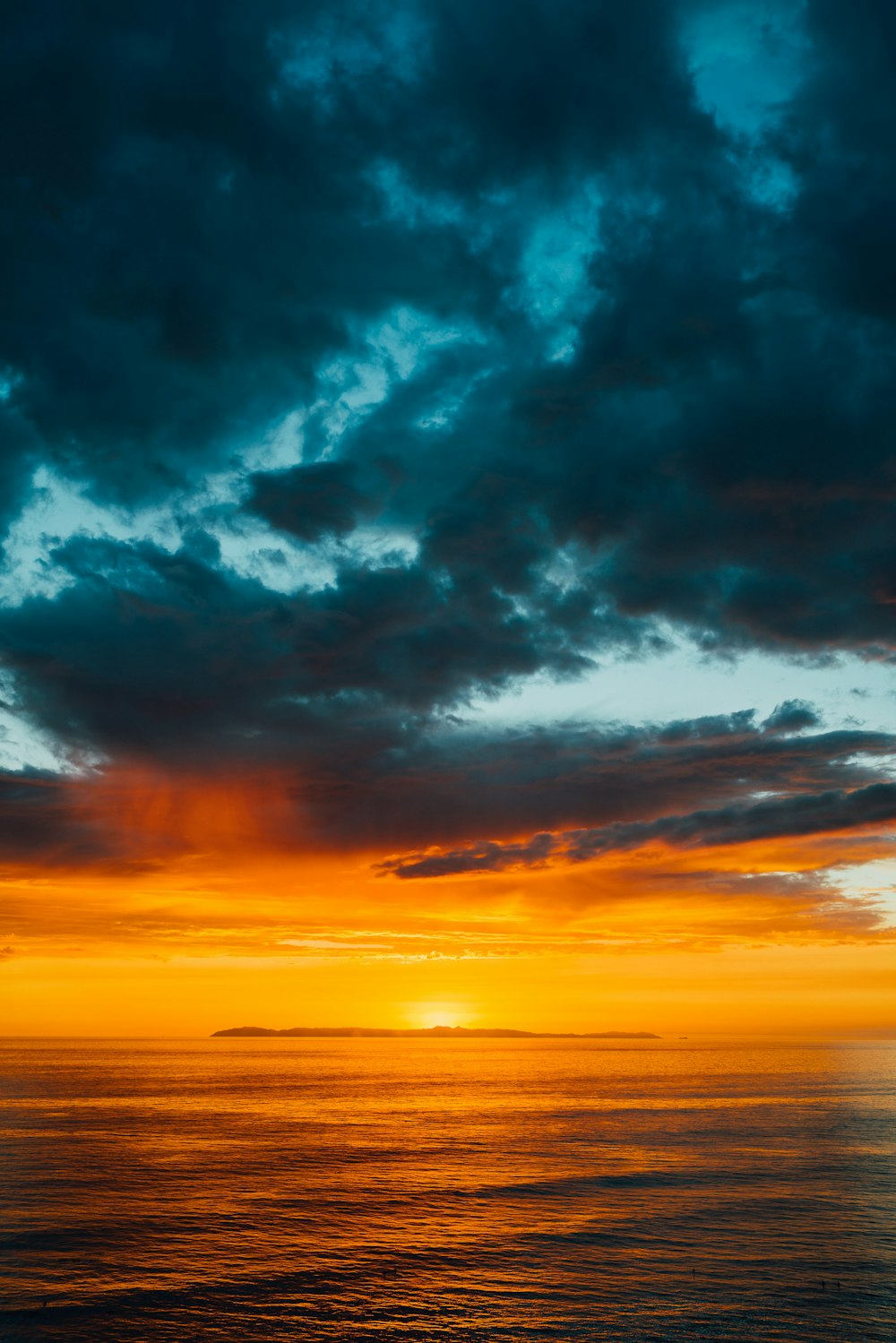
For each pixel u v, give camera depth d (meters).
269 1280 49.53
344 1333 41.31
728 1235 58.47
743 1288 46.97
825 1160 92.06
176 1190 77.62
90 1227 62.72
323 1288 47.97
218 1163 93.81
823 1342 39.53
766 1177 81.44
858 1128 122.00
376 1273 50.72
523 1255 54.22
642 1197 72.44
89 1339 40.94
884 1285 47.53
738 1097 179.62
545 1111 150.50
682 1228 60.59
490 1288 47.66
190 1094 191.38
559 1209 68.06
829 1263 51.62
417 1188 77.75
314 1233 60.56
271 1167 91.12
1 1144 109.31
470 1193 75.06
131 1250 56.22
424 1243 57.53
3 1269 52.03
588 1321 42.47
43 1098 180.00
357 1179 82.88
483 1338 40.50
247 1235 59.94
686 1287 47.28
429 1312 44.03
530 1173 85.62
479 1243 57.41
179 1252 55.72
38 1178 84.31
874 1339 39.91
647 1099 174.12
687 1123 129.00
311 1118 140.50
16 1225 63.38
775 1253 54.06
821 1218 63.44
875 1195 72.38
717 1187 76.62
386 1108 156.62
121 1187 79.12
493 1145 106.81
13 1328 42.41
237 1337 41.09
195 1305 45.41
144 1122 135.50
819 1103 163.88
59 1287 48.56
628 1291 46.81
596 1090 199.12
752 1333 40.59
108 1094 191.12
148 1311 44.69
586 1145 105.88
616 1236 58.56
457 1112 150.00
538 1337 40.47
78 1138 115.44
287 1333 41.44
